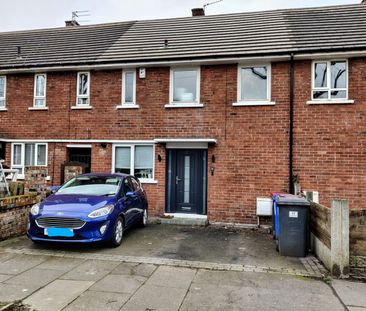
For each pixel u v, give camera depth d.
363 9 11.59
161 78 10.51
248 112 9.81
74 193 7.43
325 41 9.82
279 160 9.53
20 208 7.70
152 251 6.61
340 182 9.13
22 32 15.05
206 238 7.88
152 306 4.13
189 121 10.20
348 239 5.27
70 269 5.44
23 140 11.31
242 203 9.68
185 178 10.31
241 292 4.61
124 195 7.66
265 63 9.88
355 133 9.12
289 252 6.46
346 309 4.14
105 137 10.77
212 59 9.85
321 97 9.52
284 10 12.52
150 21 13.81
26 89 11.50
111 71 10.91
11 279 4.96
